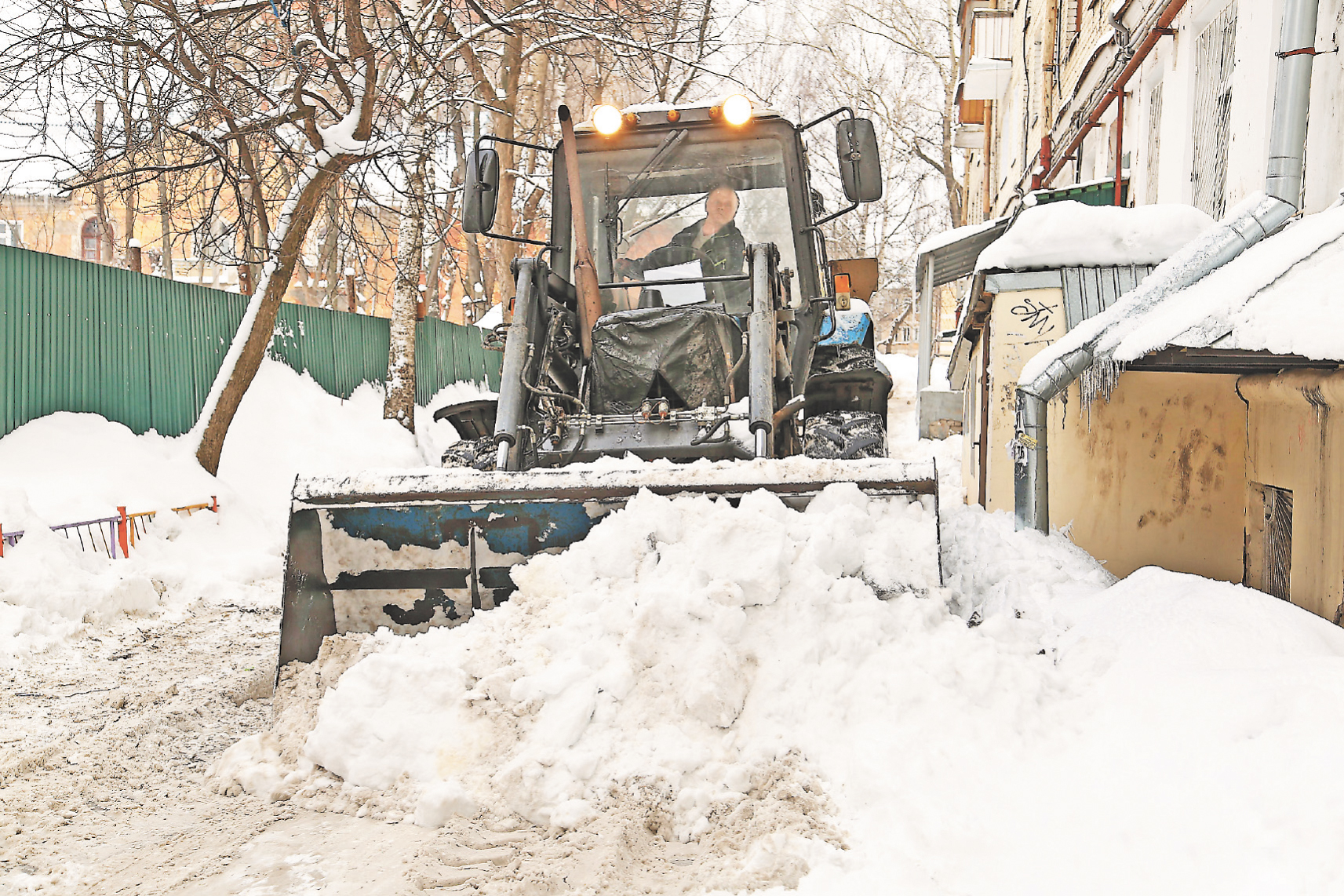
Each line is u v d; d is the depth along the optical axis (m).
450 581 3.59
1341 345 3.07
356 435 12.03
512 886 2.43
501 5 13.45
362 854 2.69
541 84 18.92
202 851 2.75
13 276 7.93
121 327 9.07
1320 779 2.34
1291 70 4.53
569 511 3.53
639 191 5.52
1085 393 4.87
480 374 18.78
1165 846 2.34
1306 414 3.93
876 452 5.24
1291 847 2.19
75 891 2.54
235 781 3.18
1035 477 4.93
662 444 4.49
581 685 3.07
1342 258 3.56
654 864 2.57
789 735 2.98
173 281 9.77
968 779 2.78
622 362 4.77
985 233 11.69
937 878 2.37
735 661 3.10
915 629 3.25
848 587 3.29
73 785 3.28
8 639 5.22
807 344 5.27
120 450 8.35
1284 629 3.20
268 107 10.20
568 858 2.57
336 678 3.41
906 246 36.47
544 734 2.98
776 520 3.36
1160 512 5.01
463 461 5.52
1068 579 4.24
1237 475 4.93
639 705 3.06
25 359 8.02
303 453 10.78
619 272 5.48
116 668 4.98
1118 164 9.25
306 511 3.61
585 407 4.79
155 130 9.06
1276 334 3.33
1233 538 4.94
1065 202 5.62
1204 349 3.57
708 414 4.56
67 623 5.66
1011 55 17.88
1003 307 5.51
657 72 14.13
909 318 39.53
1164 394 5.01
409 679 3.16
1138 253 5.42
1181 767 2.61
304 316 12.45
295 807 3.02
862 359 6.40
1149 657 3.28
